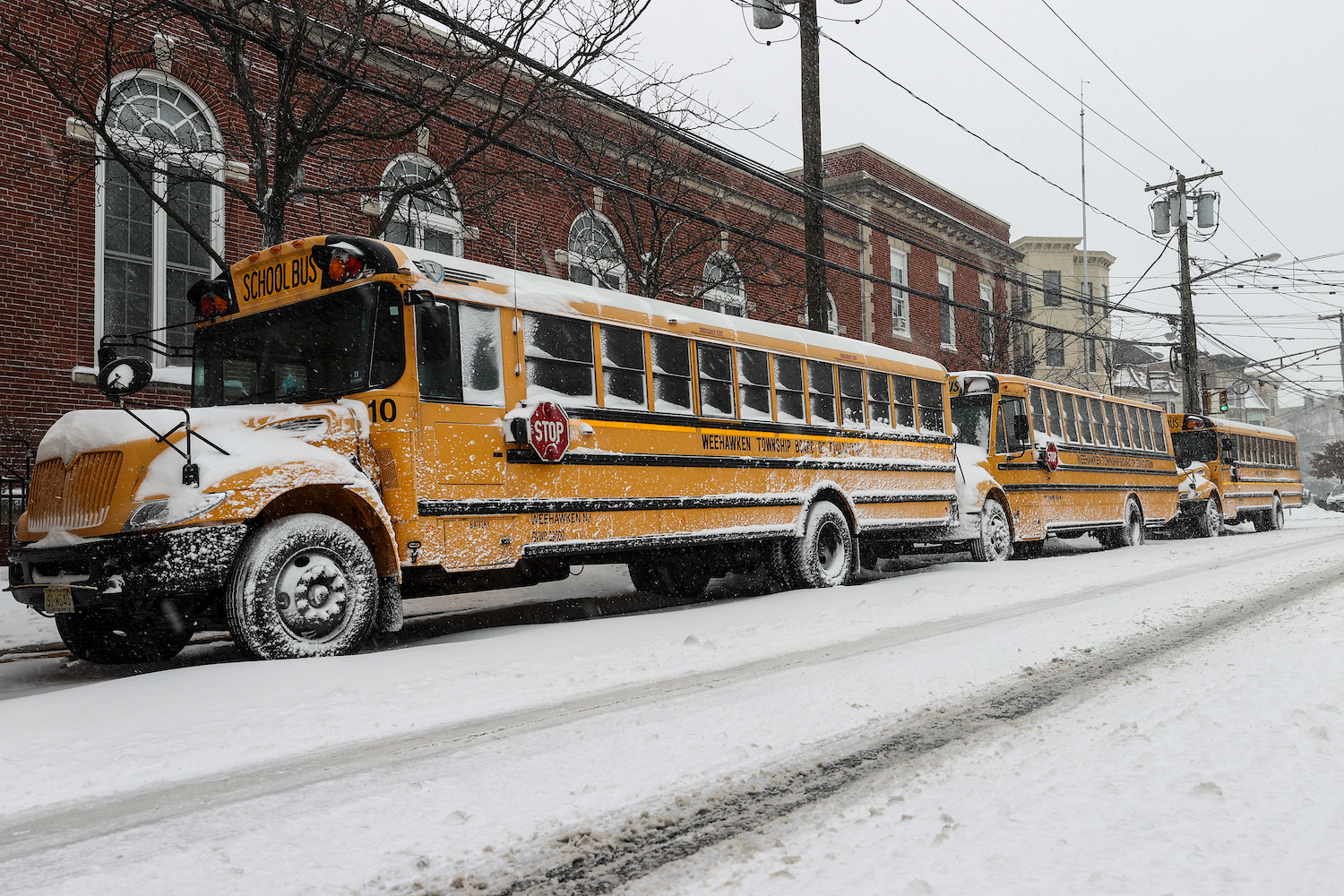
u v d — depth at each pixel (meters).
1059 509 16.92
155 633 7.85
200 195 13.85
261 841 3.16
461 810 3.42
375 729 4.71
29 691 6.91
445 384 7.76
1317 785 3.39
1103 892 2.52
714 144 13.43
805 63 16.08
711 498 10.08
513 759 4.09
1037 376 40.09
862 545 14.08
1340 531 21.78
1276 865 2.69
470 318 8.05
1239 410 77.19
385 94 10.20
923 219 30.36
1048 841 2.91
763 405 11.00
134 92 13.23
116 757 4.25
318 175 14.08
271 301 8.07
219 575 6.49
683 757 4.05
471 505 7.80
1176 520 23.59
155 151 11.59
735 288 20.88
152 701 5.43
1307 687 5.00
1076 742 4.12
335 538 7.00
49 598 6.80
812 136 15.96
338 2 12.00
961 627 7.60
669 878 2.79
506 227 15.59
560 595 12.63
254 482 6.63
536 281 8.73
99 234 12.91
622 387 9.35
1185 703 4.76
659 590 12.09
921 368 13.81
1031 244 46.28
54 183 12.52
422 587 7.93
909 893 2.54
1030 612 8.39
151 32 12.57
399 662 6.49
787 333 11.51
